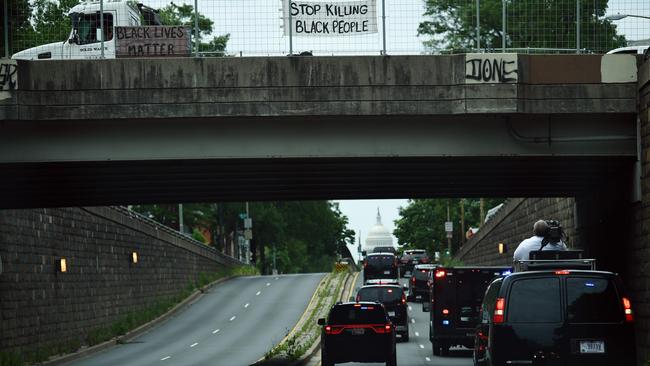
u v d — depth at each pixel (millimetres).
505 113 29500
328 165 32344
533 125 30688
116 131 29734
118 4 39938
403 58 29578
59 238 48062
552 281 18484
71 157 29609
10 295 40750
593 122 30766
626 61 30125
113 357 45406
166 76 29219
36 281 44281
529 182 37938
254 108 29297
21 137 29562
